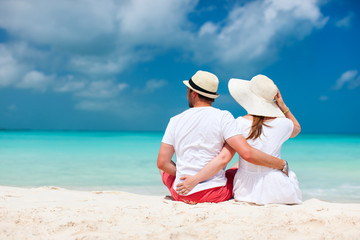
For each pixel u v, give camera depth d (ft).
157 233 6.77
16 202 9.41
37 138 95.35
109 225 7.26
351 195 15.49
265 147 9.58
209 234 6.79
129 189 16.84
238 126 9.70
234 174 10.64
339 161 32.71
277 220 7.57
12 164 27.68
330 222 7.36
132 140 89.15
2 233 6.67
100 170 24.63
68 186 17.65
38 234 6.68
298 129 10.41
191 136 9.53
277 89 10.14
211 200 9.61
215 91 9.81
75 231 6.84
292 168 26.76
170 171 10.07
